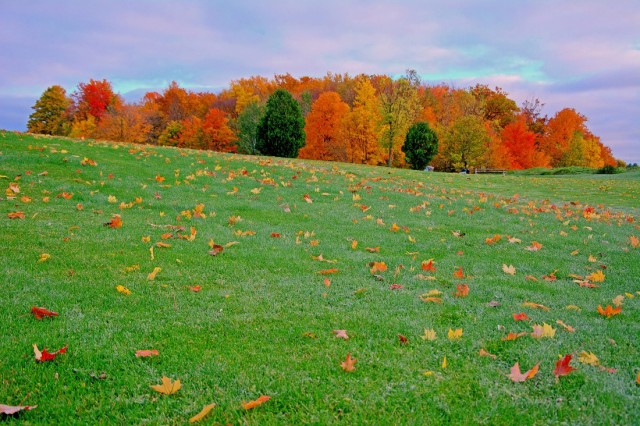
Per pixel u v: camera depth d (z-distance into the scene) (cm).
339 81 6812
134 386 298
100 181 1048
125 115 5159
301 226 848
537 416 274
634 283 592
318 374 317
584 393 298
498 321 422
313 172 1541
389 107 3553
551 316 445
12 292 437
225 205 967
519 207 1274
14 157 1123
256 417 268
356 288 512
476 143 3953
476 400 289
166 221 795
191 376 312
